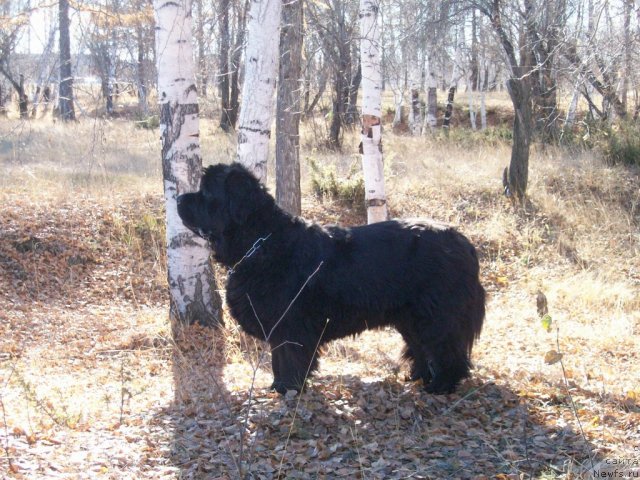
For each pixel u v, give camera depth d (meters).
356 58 12.73
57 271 6.05
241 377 4.05
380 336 4.83
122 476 2.74
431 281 3.42
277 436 3.10
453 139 11.71
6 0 8.48
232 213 3.38
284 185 6.56
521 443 3.06
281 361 3.48
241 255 3.41
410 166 9.36
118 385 4.00
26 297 5.64
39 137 10.58
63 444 3.00
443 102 19.20
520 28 7.72
